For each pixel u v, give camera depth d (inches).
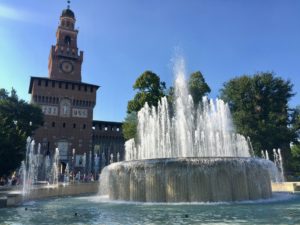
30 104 2171.5
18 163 1449.3
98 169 2711.6
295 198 634.2
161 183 597.6
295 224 303.7
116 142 3041.3
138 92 1824.6
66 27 3021.7
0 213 445.4
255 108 1800.0
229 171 591.2
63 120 2696.9
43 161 2508.6
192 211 431.2
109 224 321.4
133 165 637.3
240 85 1817.2
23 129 2009.1
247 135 1628.9
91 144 2743.6
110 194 699.4
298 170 1787.6
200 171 584.7
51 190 810.2
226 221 331.0
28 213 440.5
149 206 515.5
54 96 2714.1
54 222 343.9
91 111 2834.6
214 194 576.4
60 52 2913.4
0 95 2123.5
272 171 698.2
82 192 928.9
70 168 2596.0
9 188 964.0
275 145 1646.2
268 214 383.6
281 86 1808.6
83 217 386.0
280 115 1716.3
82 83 2832.2
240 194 589.0
